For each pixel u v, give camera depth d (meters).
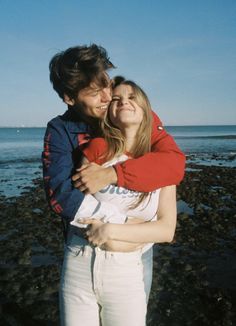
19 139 90.00
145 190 2.79
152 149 3.09
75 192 2.81
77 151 3.06
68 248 3.01
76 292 2.93
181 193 16.80
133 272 2.88
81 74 2.80
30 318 5.78
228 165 31.81
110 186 2.82
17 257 8.30
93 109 2.95
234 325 5.46
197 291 6.54
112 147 2.93
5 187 19.69
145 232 2.81
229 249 8.89
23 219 12.20
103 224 2.75
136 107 2.91
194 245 9.16
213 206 14.03
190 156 41.12
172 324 5.49
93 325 2.94
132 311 2.86
